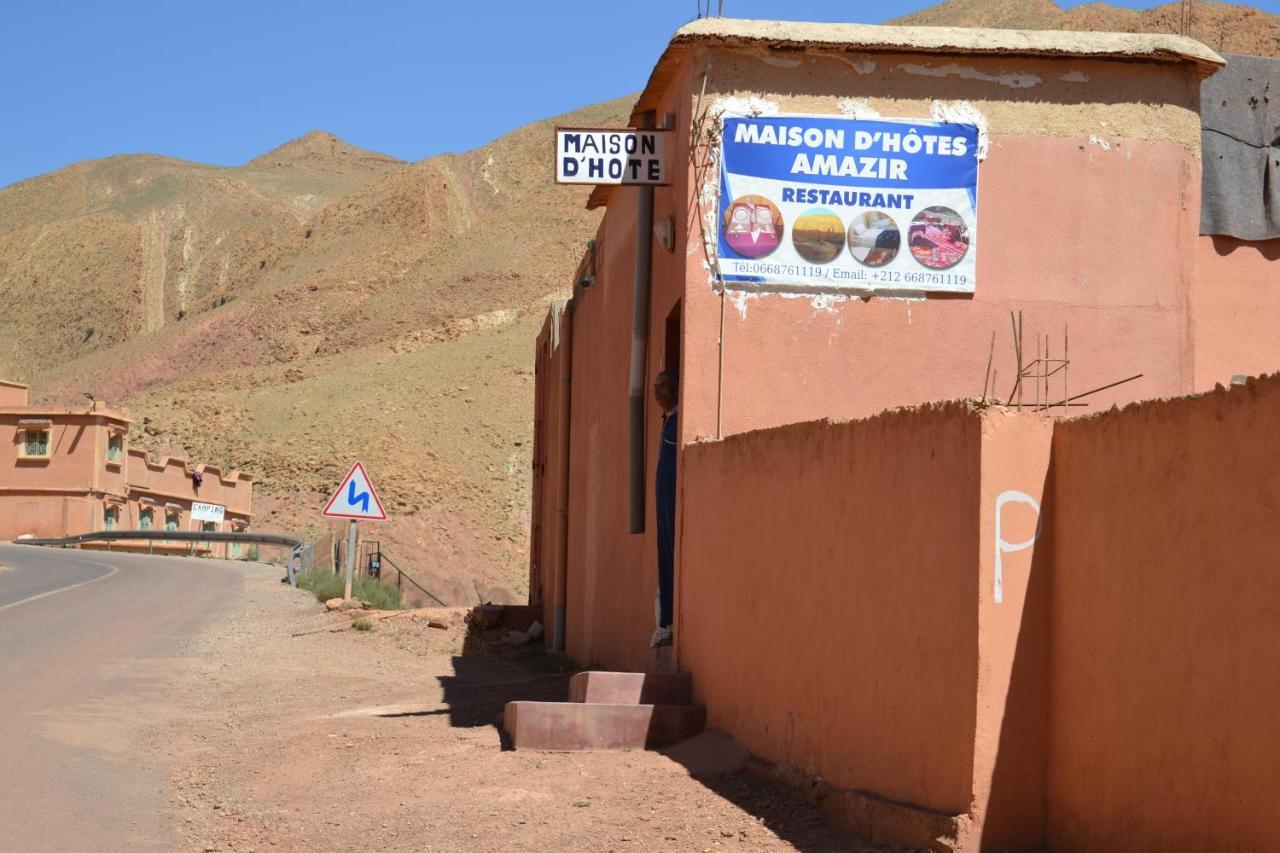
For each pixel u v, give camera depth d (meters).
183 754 9.37
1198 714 4.97
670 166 11.41
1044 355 10.80
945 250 10.77
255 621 19.94
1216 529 4.94
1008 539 5.97
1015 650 5.94
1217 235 11.55
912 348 10.70
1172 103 11.13
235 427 88.94
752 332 10.58
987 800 5.87
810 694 7.72
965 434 6.11
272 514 72.88
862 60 10.84
